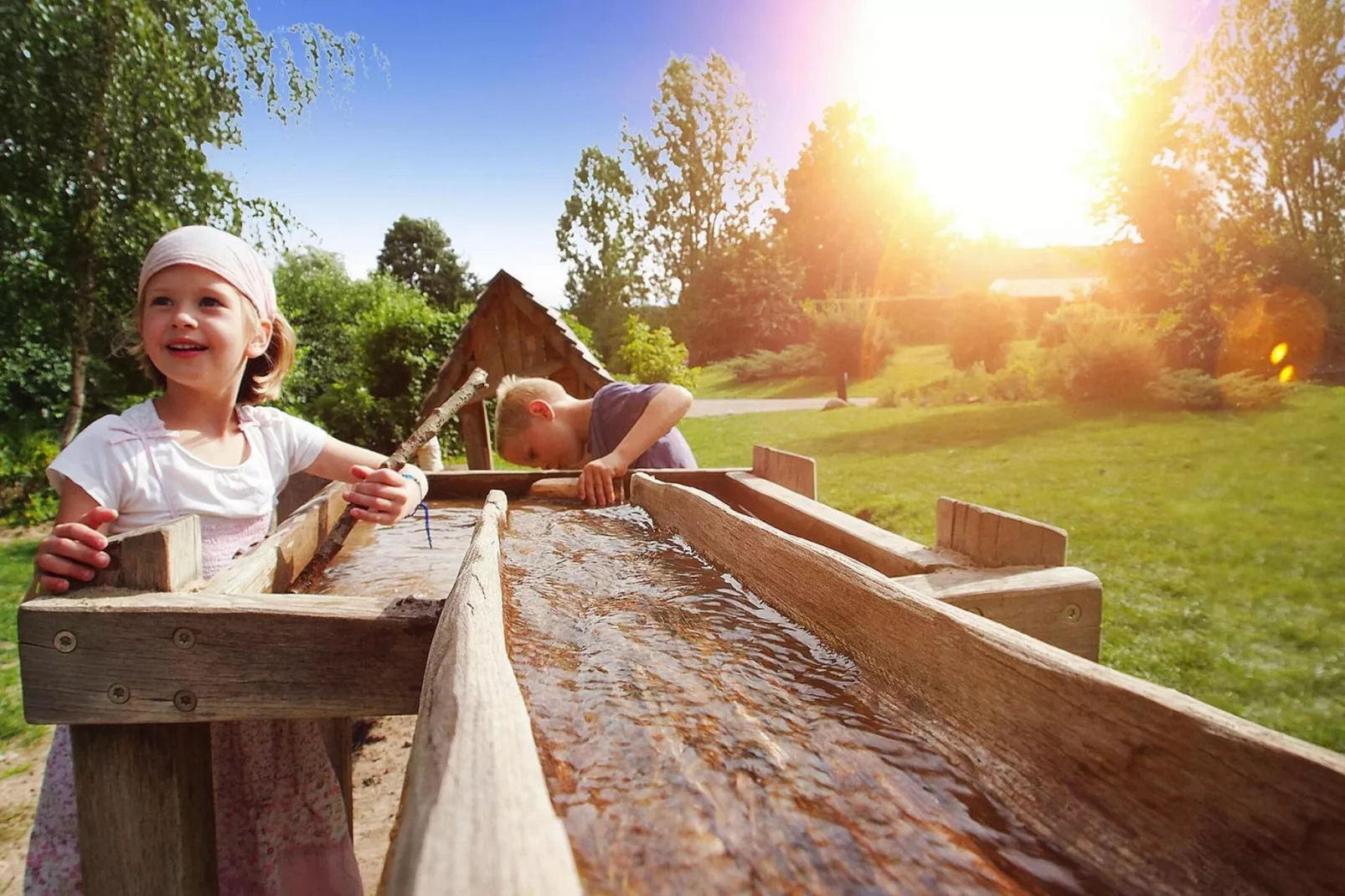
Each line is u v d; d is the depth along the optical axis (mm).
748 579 1718
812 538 2172
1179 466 9688
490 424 10203
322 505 2352
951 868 770
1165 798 770
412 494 2078
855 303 28703
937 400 18172
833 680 1215
